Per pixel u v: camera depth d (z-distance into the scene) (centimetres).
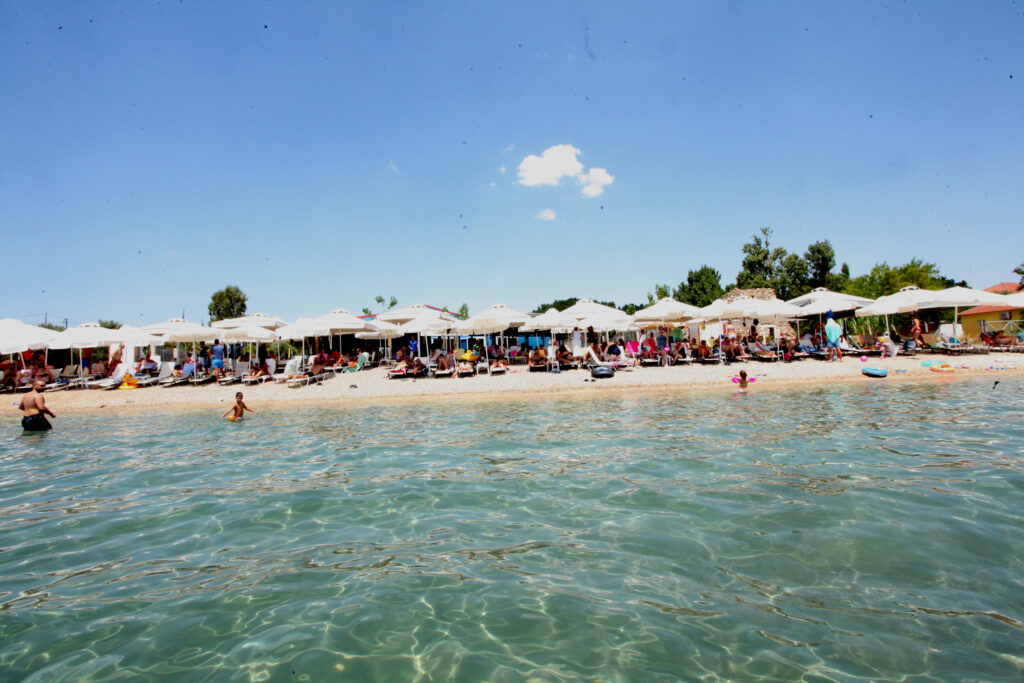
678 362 2042
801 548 443
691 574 406
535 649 317
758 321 2747
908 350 1972
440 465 771
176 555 473
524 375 1892
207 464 831
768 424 976
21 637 345
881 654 301
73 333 2011
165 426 1247
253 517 570
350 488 667
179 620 362
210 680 295
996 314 2867
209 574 432
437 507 584
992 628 324
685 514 532
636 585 392
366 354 2495
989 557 416
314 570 435
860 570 402
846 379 1595
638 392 1532
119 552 484
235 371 2148
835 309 1927
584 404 1341
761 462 717
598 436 933
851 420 981
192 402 1656
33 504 640
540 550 460
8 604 389
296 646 327
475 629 341
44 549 494
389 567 436
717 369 1831
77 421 1377
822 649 309
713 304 2055
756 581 392
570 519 531
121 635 345
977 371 1612
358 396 1644
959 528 471
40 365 2188
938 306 1880
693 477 659
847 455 736
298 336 1959
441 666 304
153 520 569
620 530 497
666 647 315
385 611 367
